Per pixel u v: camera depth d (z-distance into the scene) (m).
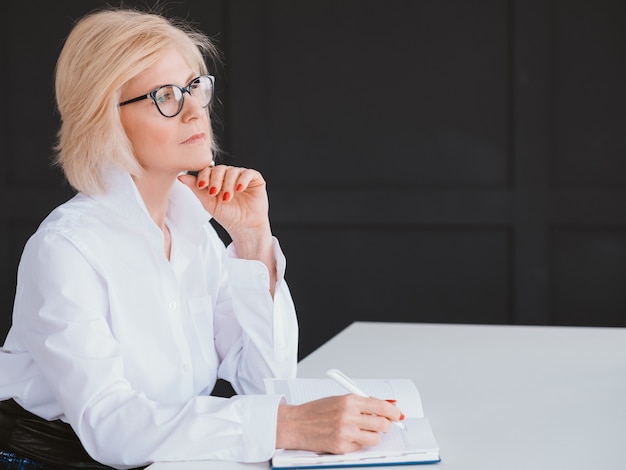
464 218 3.96
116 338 1.53
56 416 1.56
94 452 1.36
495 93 3.90
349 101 3.99
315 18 3.98
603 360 1.94
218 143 4.08
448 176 3.96
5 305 4.25
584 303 3.93
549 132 3.88
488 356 1.99
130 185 1.52
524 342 2.13
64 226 1.49
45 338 1.42
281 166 4.06
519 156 3.89
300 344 4.11
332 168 4.03
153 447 1.32
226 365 1.79
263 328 1.73
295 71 4.01
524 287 3.95
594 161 3.87
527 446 1.37
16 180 4.21
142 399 1.37
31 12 4.12
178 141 1.54
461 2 3.89
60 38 4.12
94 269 1.49
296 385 1.53
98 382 1.38
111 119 1.50
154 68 1.52
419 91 3.95
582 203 3.88
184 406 1.36
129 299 1.54
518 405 1.60
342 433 1.28
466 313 4.01
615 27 3.81
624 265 3.89
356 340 2.17
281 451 1.31
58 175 4.19
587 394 1.67
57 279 1.44
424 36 3.93
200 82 1.57
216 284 1.83
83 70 1.50
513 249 3.94
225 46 4.04
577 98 3.86
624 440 1.39
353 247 4.05
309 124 4.02
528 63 3.86
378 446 1.31
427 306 4.03
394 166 3.99
